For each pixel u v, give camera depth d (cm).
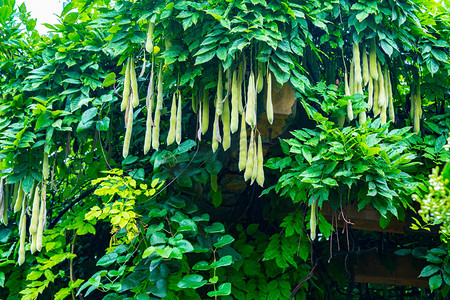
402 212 295
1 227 342
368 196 254
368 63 297
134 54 272
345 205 302
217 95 258
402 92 363
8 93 319
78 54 304
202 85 273
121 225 259
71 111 285
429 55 289
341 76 337
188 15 248
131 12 267
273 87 270
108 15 270
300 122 312
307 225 297
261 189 351
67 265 392
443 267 288
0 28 340
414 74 309
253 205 358
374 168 243
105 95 290
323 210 330
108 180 309
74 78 299
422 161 298
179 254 246
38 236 275
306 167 263
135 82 265
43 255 320
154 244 257
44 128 289
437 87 307
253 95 247
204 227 294
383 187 240
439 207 146
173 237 268
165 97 331
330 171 246
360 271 383
